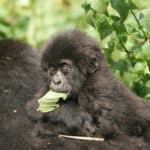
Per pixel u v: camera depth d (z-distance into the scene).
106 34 14.61
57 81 13.35
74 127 12.85
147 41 14.37
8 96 13.28
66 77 13.40
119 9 14.20
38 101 13.13
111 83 13.31
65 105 13.18
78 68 13.43
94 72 13.45
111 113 12.87
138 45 15.25
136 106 13.26
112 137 12.88
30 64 13.84
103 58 13.84
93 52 13.60
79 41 13.59
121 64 14.92
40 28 23.02
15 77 13.52
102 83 13.23
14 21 24.05
